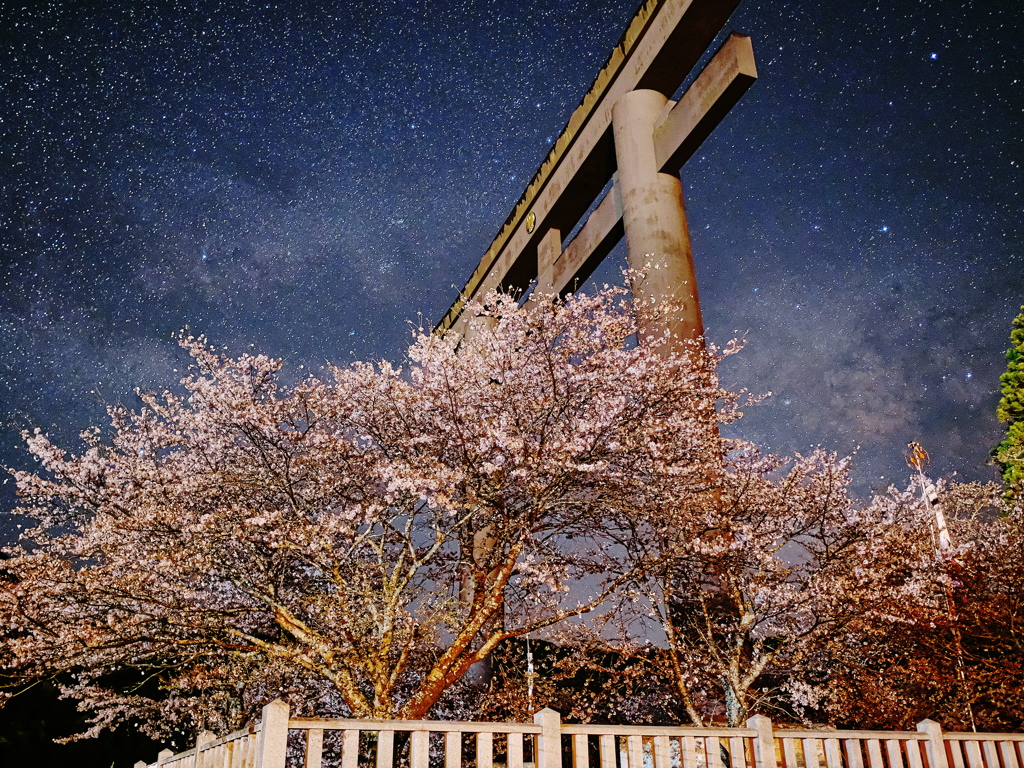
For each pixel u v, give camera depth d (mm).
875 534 11852
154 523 10305
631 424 11344
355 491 11891
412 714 9367
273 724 5613
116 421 12500
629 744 6508
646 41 16875
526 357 11695
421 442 11391
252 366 12008
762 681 13172
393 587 10477
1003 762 7941
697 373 12000
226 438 12055
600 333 12234
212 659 11461
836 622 11094
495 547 11406
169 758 10234
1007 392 27938
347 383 12133
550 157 20688
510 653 13164
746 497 11719
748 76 14141
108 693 13766
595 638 12070
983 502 17812
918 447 12844
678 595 11984
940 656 12453
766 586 10617
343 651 9844
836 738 7230
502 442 10188
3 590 9750
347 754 5785
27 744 16938
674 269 15172
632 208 16203
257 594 10367
